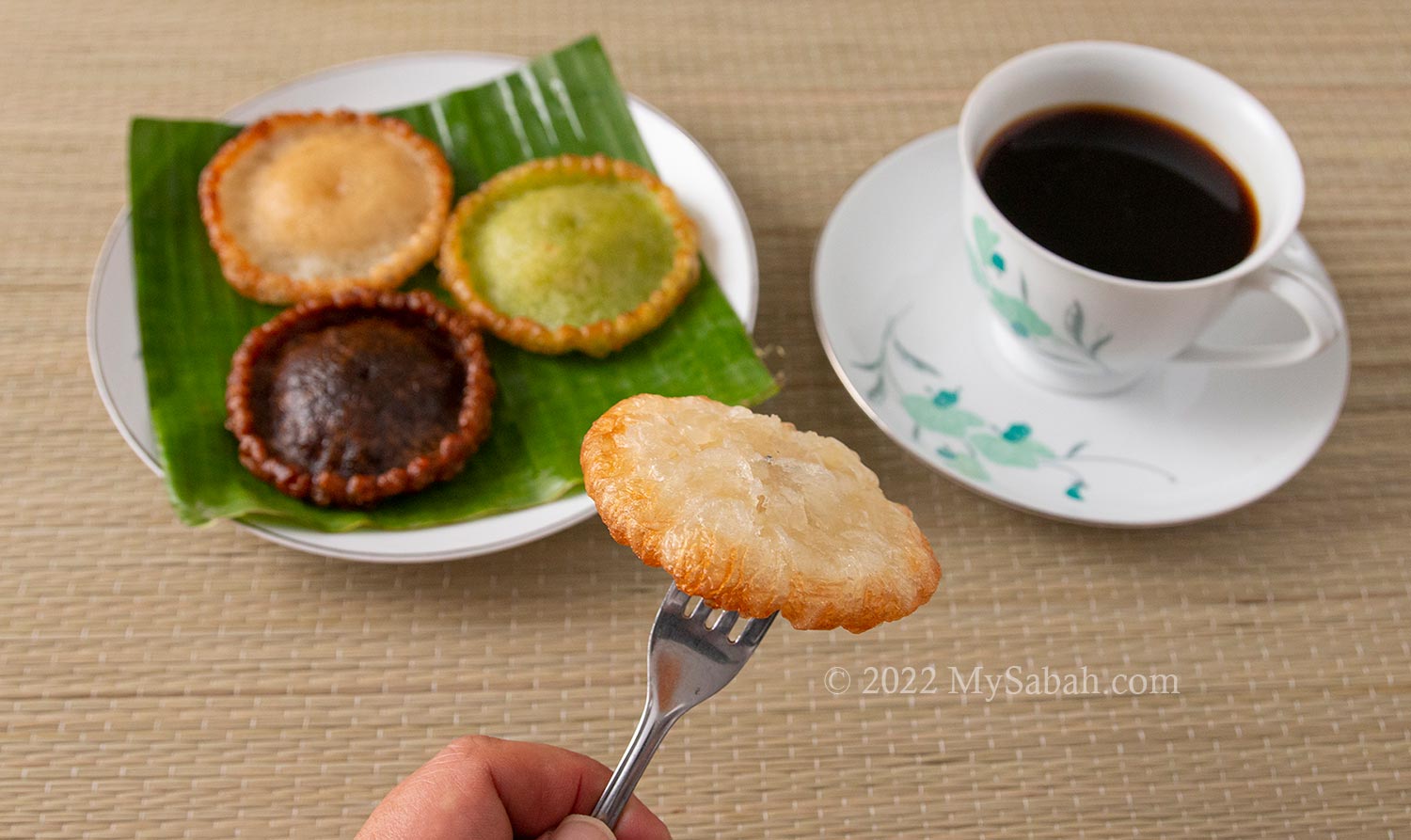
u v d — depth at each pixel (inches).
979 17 28.2
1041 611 23.3
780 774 22.4
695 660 20.1
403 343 24.8
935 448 23.6
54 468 24.0
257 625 23.0
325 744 22.4
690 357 24.8
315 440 24.0
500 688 22.8
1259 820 22.2
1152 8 28.3
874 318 24.6
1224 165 23.8
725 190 25.7
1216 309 23.1
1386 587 23.4
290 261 25.8
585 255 25.5
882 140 26.9
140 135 25.8
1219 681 22.9
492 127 26.7
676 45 27.7
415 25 27.9
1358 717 22.7
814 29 28.0
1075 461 23.6
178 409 24.1
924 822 22.2
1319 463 24.2
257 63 27.4
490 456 24.4
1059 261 22.7
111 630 23.0
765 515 19.3
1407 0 28.3
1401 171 26.5
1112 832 22.2
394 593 23.3
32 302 25.1
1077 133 24.2
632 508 19.2
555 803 20.8
